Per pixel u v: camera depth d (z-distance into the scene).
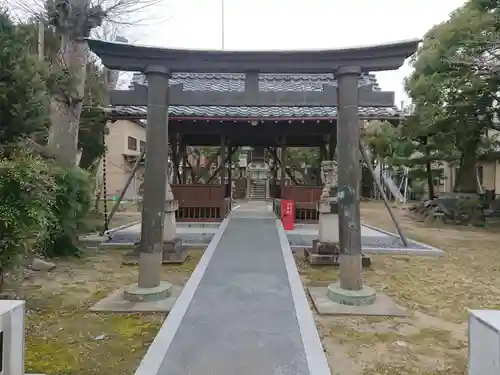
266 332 4.00
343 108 5.55
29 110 6.38
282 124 13.20
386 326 4.71
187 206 13.30
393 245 10.03
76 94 8.52
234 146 16.75
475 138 16.45
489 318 2.64
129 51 5.46
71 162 8.59
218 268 6.61
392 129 21.84
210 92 5.66
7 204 4.57
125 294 5.43
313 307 5.43
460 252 9.88
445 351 4.03
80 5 8.45
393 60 5.46
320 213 8.30
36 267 7.32
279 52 5.45
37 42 8.55
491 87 13.43
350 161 5.56
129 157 29.84
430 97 15.09
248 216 14.32
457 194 17.50
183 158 15.64
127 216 17.92
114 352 3.91
